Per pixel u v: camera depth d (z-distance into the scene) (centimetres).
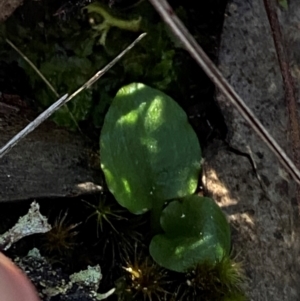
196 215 13
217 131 15
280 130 15
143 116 14
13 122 14
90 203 14
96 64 14
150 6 14
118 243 14
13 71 14
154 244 13
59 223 13
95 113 14
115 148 13
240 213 14
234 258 14
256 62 15
